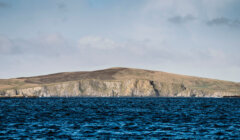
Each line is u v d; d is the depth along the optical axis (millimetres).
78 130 48219
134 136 43250
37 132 46062
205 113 82188
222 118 68062
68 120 62312
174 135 44219
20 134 44281
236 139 41562
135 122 59125
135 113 80562
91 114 77000
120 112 83938
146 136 43312
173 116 72562
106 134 44719
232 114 79188
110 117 69125
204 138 42125
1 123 56094
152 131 47656
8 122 57781
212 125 55156
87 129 49344
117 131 47438
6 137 42031
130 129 49625
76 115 74188
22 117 68125
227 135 44438
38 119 64000
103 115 74188
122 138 41781
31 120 61906
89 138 41688
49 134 44500
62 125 53969
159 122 59500
